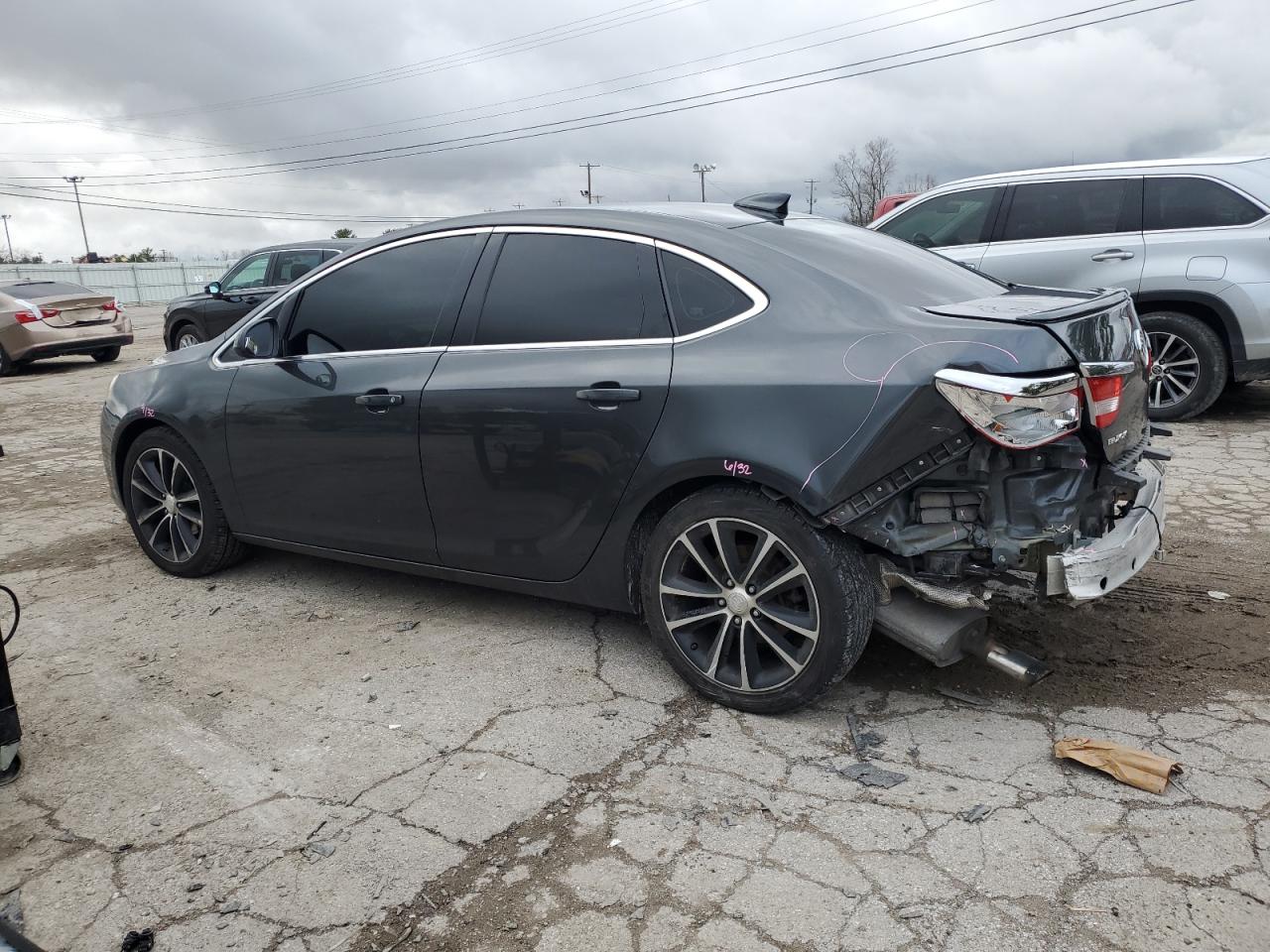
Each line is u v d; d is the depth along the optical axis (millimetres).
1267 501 5367
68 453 8445
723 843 2551
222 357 4465
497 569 3719
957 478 2818
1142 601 4039
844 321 3012
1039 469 2797
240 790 2869
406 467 3793
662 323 3283
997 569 2855
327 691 3488
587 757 2994
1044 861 2432
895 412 2762
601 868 2471
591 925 2271
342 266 4109
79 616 4301
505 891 2398
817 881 2393
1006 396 2635
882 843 2525
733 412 3010
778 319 3086
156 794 2863
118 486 4949
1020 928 2205
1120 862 2418
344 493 4023
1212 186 7043
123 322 16250
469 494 3658
